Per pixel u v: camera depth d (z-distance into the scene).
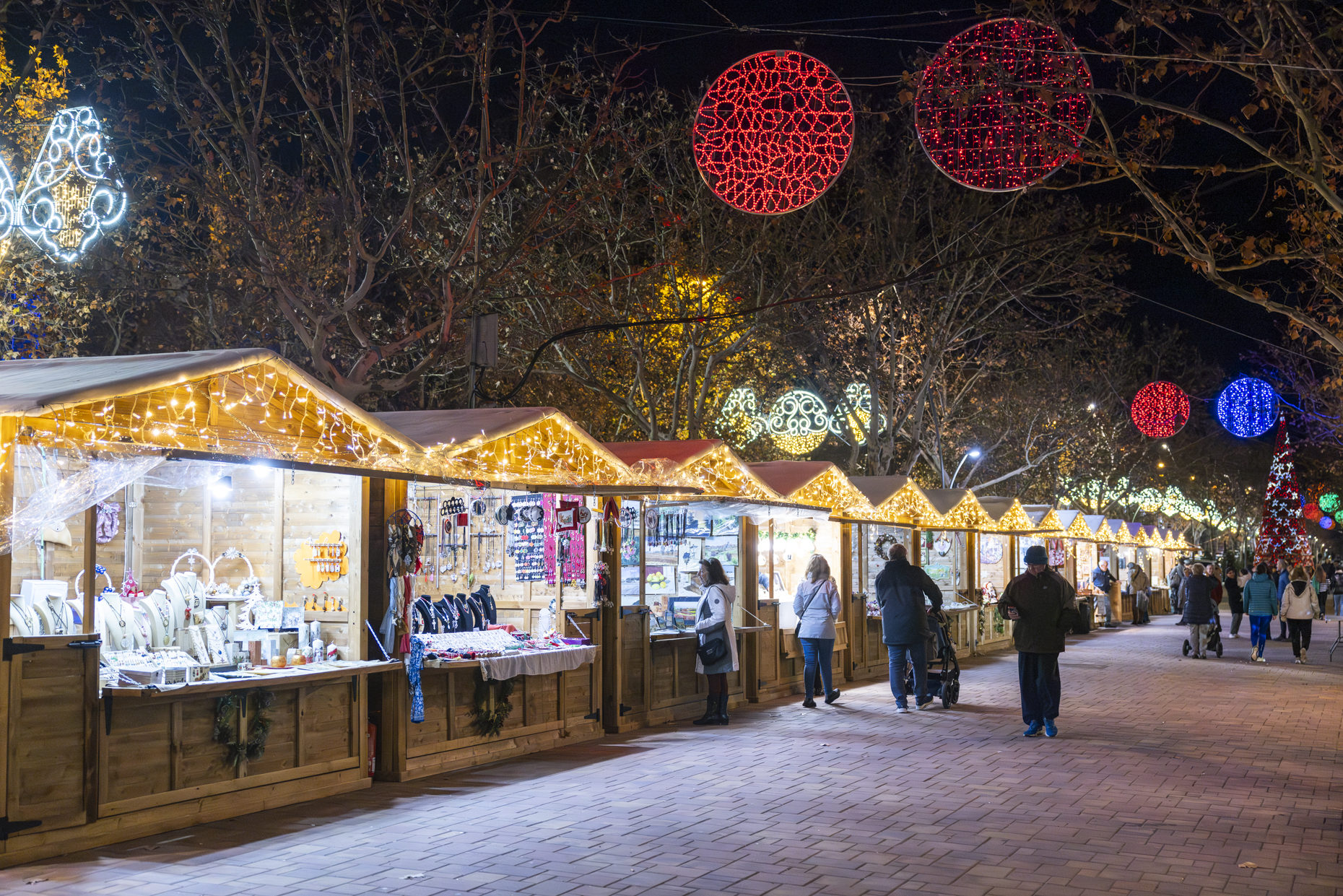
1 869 6.27
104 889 5.96
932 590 13.76
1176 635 28.91
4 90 16.11
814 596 14.14
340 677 8.53
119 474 6.77
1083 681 17.14
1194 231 10.70
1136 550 39.72
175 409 7.15
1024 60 6.76
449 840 7.07
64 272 16.72
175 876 6.23
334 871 6.35
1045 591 11.35
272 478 9.24
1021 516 25.34
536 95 14.96
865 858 6.62
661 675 12.73
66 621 6.94
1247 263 10.72
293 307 15.02
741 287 21.91
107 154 10.89
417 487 11.26
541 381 24.83
